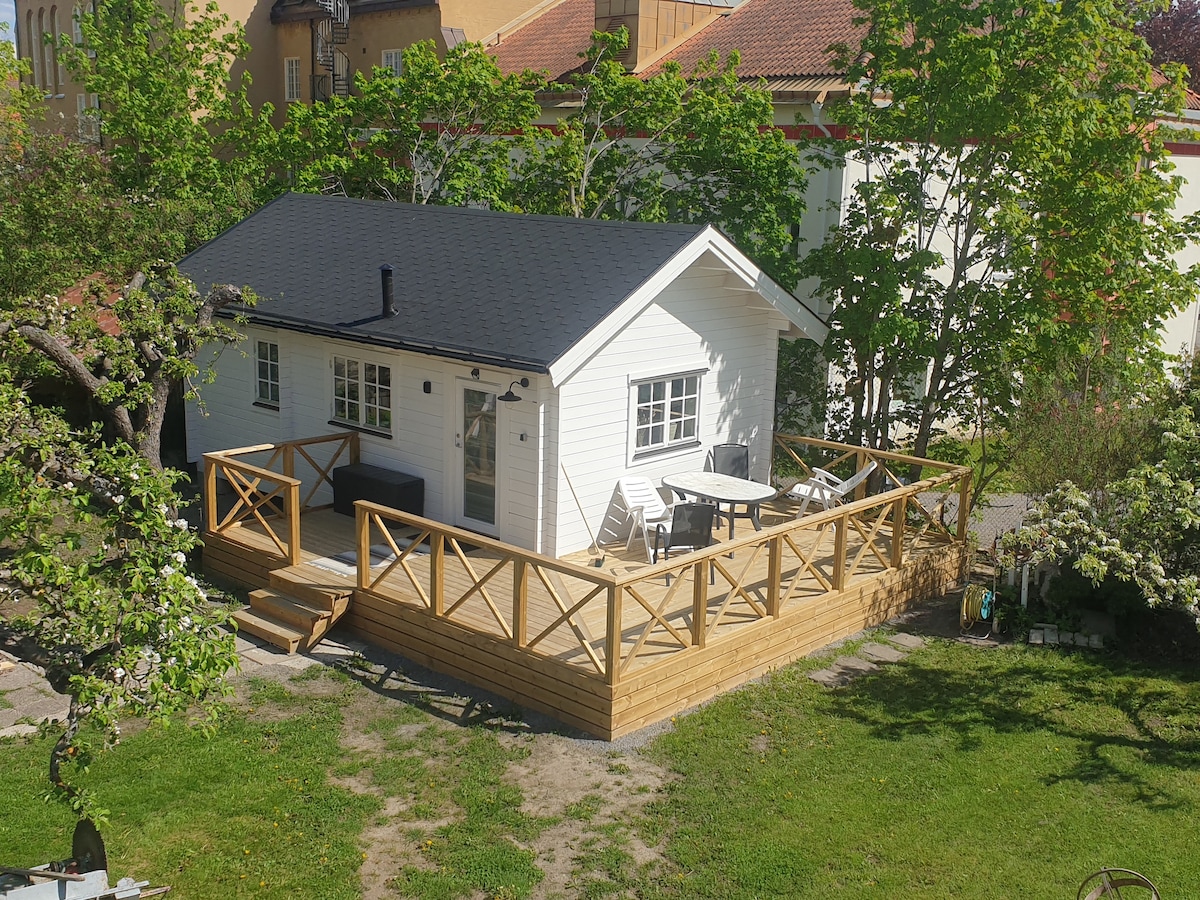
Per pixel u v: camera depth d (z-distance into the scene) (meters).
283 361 16.08
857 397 17.19
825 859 8.45
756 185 19.36
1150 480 11.50
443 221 16.88
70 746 6.76
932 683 11.70
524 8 35.00
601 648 10.94
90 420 17.80
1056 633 12.99
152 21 32.59
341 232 17.64
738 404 16.09
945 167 18.16
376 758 9.71
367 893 7.88
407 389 14.50
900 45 16.16
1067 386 14.57
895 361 16.56
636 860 8.38
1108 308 15.79
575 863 8.31
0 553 8.83
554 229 15.45
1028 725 10.83
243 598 13.24
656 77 20.95
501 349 12.68
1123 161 15.18
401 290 14.98
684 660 10.70
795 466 18.27
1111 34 15.38
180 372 13.34
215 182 23.27
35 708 10.37
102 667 6.67
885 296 15.53
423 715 10.56
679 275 13.78
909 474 17.05
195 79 25.19
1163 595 11.99
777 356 16.97
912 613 13.79
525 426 13.17
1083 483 13.25
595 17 26.80
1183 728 10.85
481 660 11.10
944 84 15.52
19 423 7.30
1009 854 8.62
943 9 15.17
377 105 22.53
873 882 8.19
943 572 14.54
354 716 10.50
